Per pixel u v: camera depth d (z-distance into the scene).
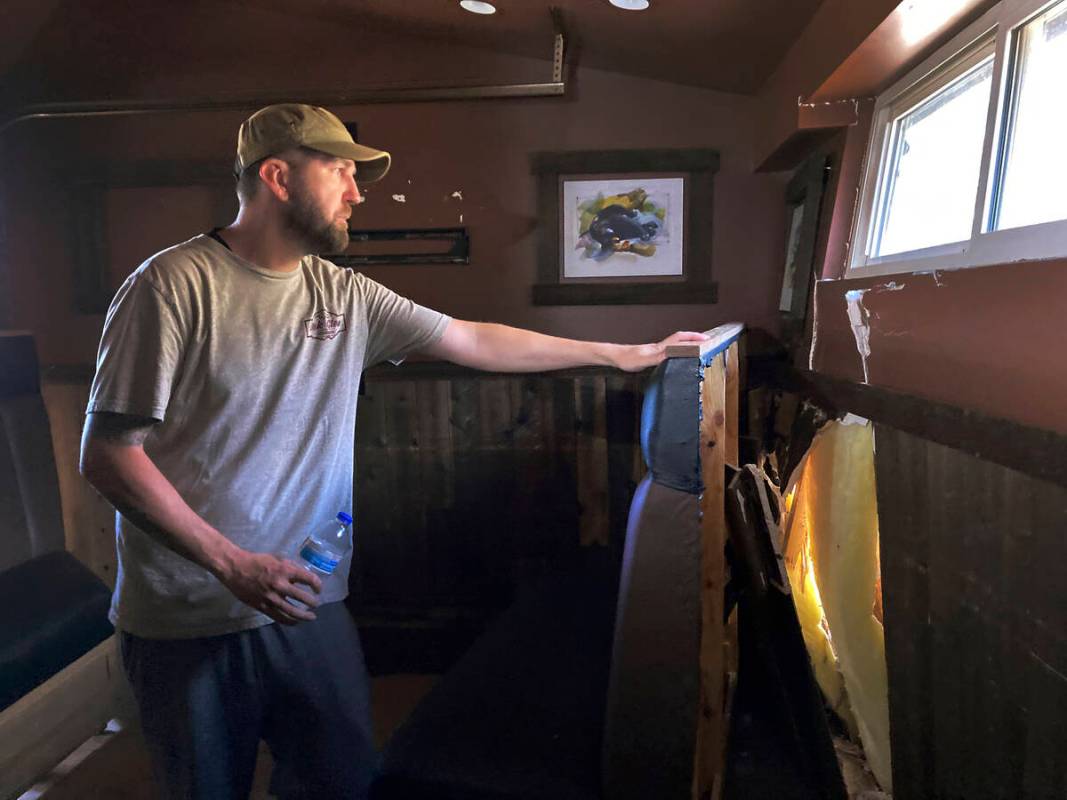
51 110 2.71
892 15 1.66
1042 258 1.23
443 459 2.94
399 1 2.48
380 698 2.83
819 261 2.37
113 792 2.27
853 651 2.05
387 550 3.01
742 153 2.83
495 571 2.98
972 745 1.42
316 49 2.88
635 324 2.92
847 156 2.25
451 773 1.52
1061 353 1.14
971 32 1.68
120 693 2.40
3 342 2.67
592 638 2.07
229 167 2.91
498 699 1.78
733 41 2.32
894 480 1.76
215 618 1.39
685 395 1.39
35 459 2.71
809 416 2.41
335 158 1.43
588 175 2.87
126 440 1.28
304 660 1.48
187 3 2.88
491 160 2.89
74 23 2.90
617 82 2.83
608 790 1.47
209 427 1.37
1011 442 1.26
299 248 1.44
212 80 2.92
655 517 1.43
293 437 1.46
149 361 1.29
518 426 2.90
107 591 2.42
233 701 1.44
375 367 2.91
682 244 2.87
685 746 1.45
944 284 1.52
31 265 3.03
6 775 1.96
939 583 1.54
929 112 1.99
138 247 2.99
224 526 1.39
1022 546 1.24
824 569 2.21
